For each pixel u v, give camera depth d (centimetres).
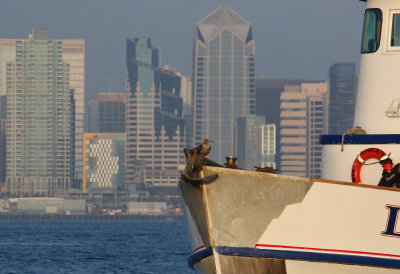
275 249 9294
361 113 10281
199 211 9419
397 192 9188
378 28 10144
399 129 9912
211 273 9669
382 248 9225
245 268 9394
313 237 9231
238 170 9219
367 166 9762
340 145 9994
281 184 9212
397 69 10006
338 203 9181
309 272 9281
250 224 9319
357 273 9244
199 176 9275
